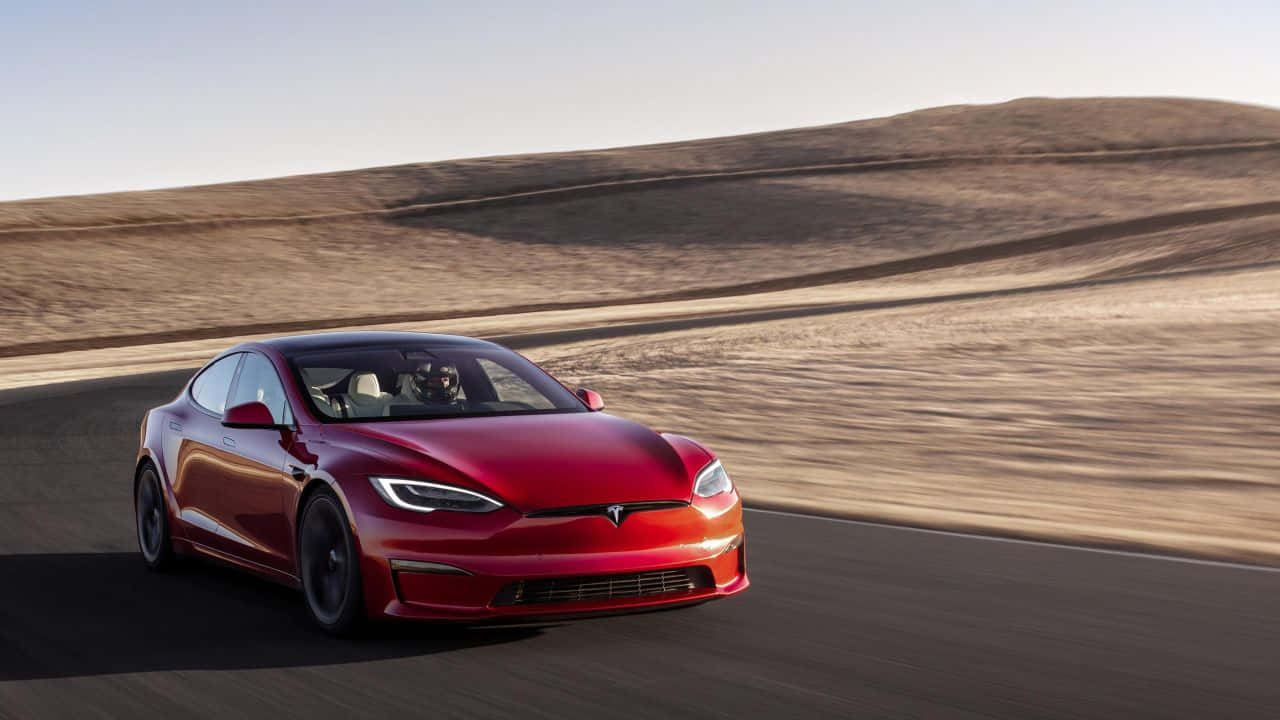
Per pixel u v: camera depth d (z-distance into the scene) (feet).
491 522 17.53
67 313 179.11
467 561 17.46
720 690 15.93
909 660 17.29
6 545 27.30
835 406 55.47
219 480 22.20
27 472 40.16
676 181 317.22
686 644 18.24
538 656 17.69
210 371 24.44
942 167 326.24
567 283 205.98
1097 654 17.57
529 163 372.17
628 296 185.98
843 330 89.71
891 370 66.90
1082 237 220.02
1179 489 35.27
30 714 15.31
